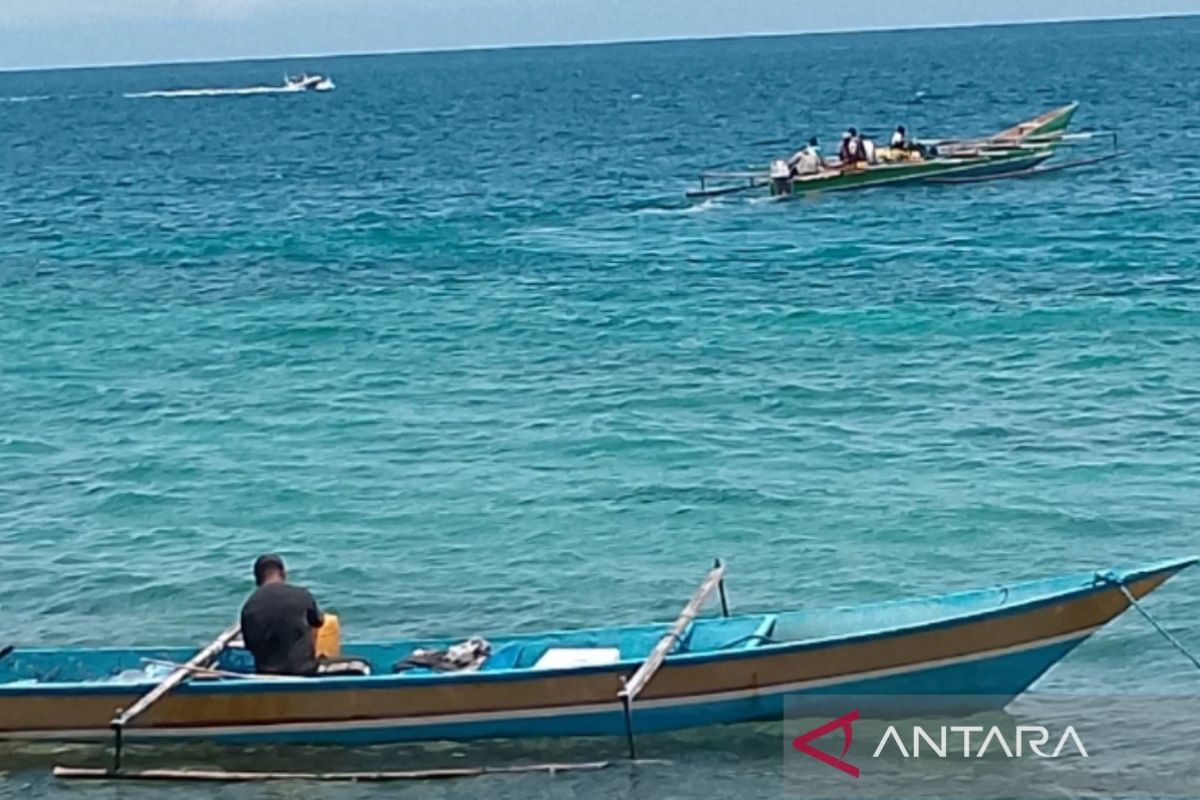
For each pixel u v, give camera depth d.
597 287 41.00
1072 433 25.70
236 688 15.03
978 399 28.11
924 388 29.03
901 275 40.91
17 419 28.98
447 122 129.50
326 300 40.38
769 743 15.27
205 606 19.55
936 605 16.05
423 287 41.97
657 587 19.64
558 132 108.94
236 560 21.02
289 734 15.20
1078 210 51.56
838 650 15.05
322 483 24.30
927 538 21.05
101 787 14.73
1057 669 16.81
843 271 41.88
